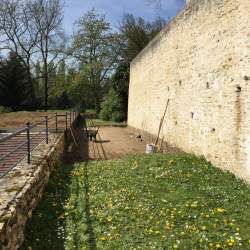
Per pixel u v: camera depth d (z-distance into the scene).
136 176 8.02
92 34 38.81
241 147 7.30
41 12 36.69
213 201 6.00
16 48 36.62
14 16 35.78
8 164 8.09
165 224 5.07
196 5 10.08
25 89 37.28
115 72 33.78
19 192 4.88
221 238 4.58
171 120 12.79
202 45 9.59
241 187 6.83
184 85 11.22
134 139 18.31
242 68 7.26
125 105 32.06
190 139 10.55
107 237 4.73
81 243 4.63
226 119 8.01
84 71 38.41
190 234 4.72
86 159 11.95
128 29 35.19
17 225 4.37
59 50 38.97
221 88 8.29
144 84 18.92
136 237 4.73
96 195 6.57
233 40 7.65
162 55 14.41
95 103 41.12
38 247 4.57
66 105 46.03
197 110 9.95
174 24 12.47
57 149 9.48
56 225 5.26
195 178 7.60
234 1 7.58
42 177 6.51
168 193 6.61
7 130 16.14
